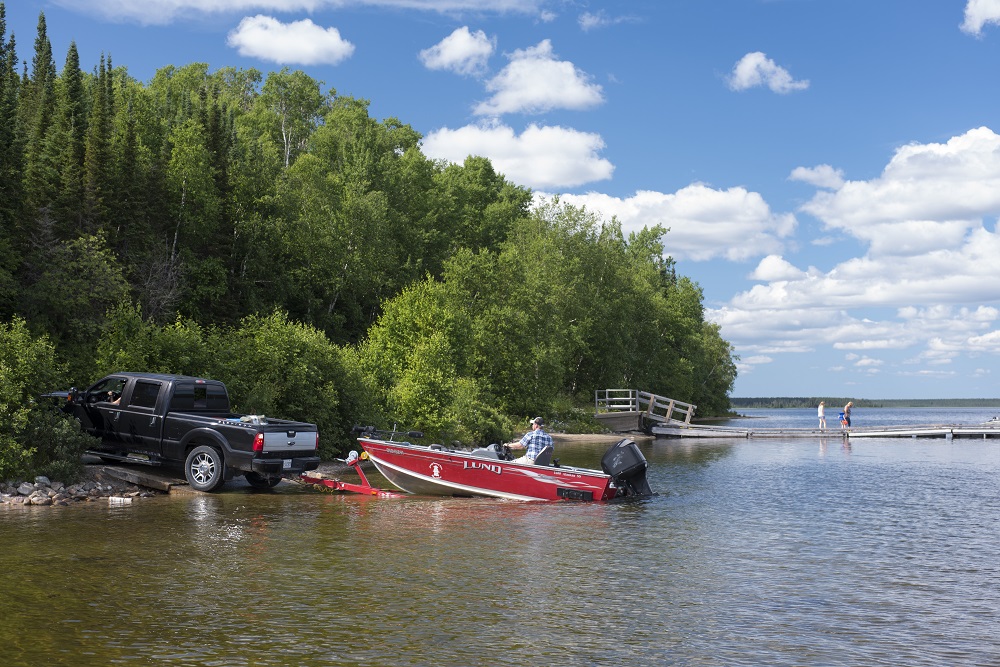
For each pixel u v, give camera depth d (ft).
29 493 56.08
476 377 168.14
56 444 59.77
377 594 32.55
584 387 252.21
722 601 32.65
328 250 211.20
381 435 97.19
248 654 24.86
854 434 176.14
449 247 282.77
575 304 239.30
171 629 27.25
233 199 194.90
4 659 24.03
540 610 30.68
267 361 86.99
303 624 28.12
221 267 179.42
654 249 352.49
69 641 25.76
